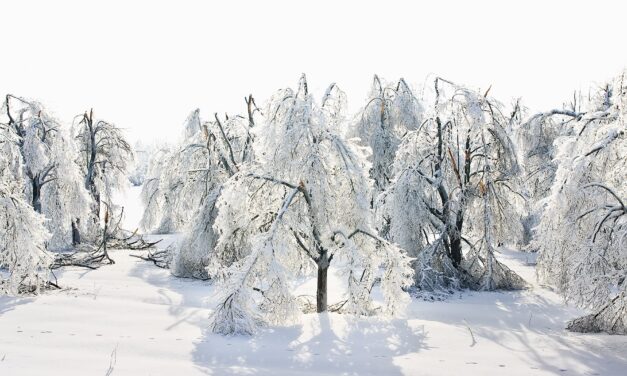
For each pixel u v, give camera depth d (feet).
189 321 38.63
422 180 58.65
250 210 42.04
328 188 39.01
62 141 67.77
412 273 40.04
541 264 42.34
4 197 45.98
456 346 33.78
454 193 59.36
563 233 38.06
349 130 74.33
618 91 36.45
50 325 36.09
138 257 75.61
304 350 31.83
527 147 75.25
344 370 28.40
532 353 32.30
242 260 37.99
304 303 46.24
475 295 53.72
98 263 70.28
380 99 73.77
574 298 35.73
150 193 94.58
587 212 36.14
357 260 37.22
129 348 30.96
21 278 46.65
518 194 61.87
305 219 39.75
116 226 95.71
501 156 60.34
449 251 58.85
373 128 73.15
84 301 44.29
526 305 49.03
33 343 31.37
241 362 29.17
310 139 39.14
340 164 39.93
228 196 39.73
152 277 60.39
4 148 59.06
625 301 34.01
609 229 35.53
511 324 41.11
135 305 43.52
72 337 33.04
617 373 28.27
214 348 31.58
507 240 61.21
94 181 91.71
